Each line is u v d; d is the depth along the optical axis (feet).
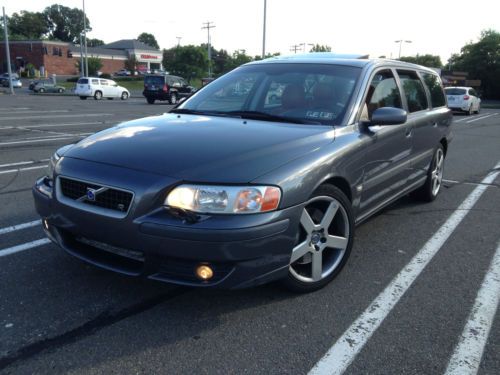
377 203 13.33
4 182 20.02
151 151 9.39
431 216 16.87
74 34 437.58
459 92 79.51
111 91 110.11
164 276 8.73
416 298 10.57
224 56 289.94
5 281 10.68
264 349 8.48
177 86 93.61
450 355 8.46
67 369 7.79
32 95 120.67
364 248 13.55
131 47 328.29
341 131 11.21
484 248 13.80
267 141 9.84
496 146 37.52
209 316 9.50
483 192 20.94
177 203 8.34
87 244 9.65
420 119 15.65
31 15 402.31
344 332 9.10
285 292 10.46
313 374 7.86
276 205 8.79
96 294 10.21
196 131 10.48
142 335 8.79
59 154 10.30
